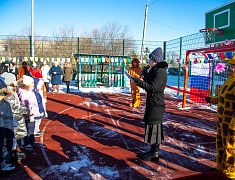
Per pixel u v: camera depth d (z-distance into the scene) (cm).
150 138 431
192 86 1090
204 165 432
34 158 450
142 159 452
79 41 1753
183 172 403
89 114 838
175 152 493
